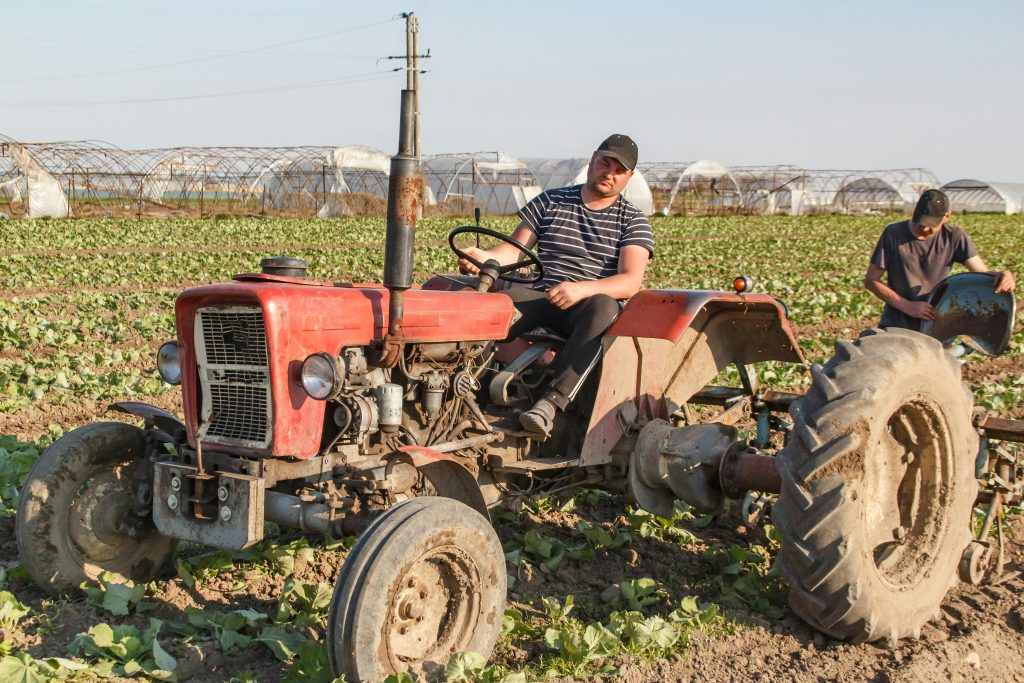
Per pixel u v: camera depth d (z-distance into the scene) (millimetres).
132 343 11836
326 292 3955
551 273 5328
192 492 3959
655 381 5305
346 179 53406
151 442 4508
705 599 4766
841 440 3971
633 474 5082
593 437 4934
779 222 46594
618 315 4891
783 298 16938
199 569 4711
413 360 4332
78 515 4348
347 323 3975
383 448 4234
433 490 4426
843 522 3979
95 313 14055
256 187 49281
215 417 4012
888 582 4242
